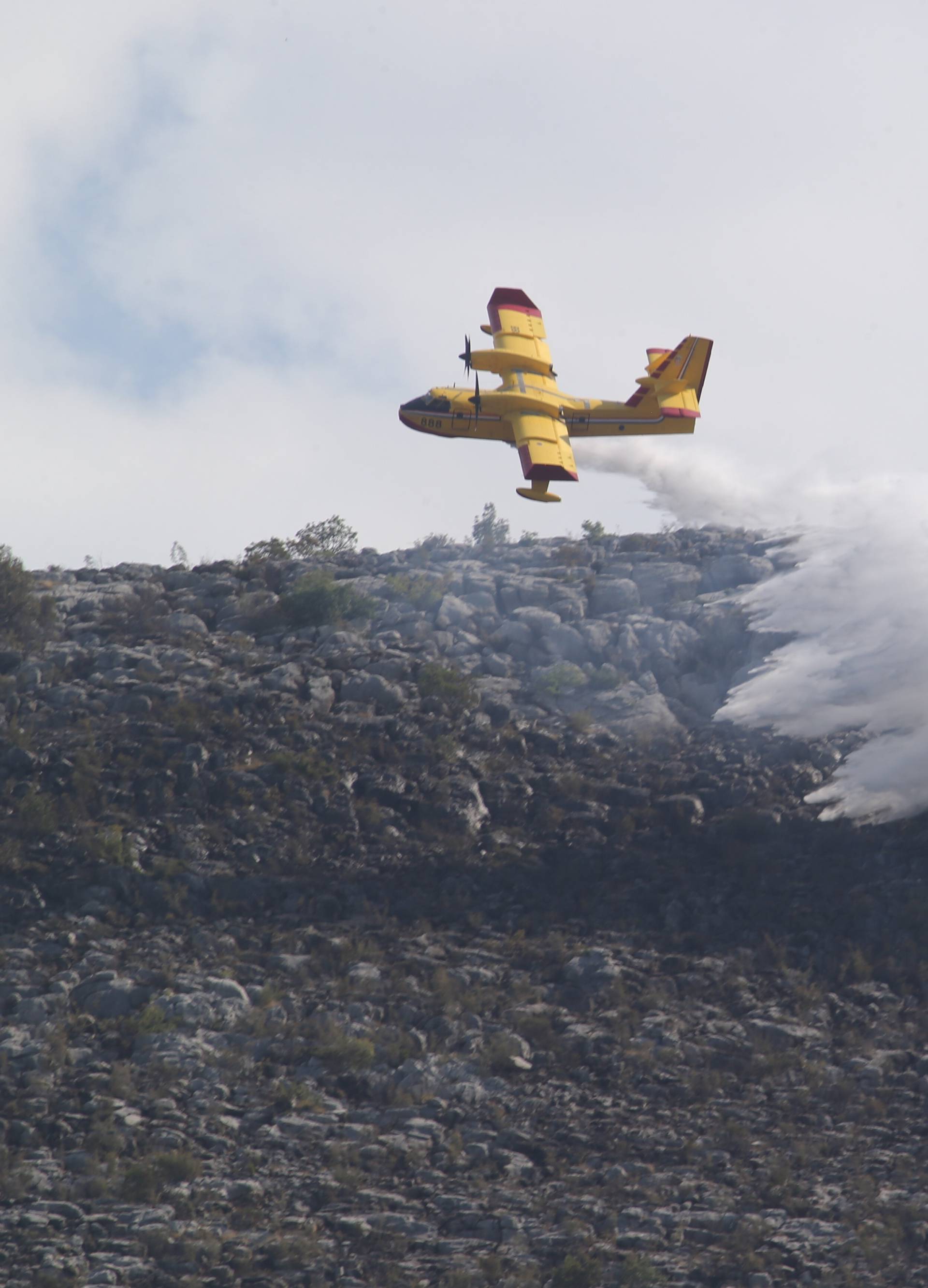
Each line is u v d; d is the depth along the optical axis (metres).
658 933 125.56
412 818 139.38
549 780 146.00
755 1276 87.56
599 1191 96.81
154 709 149.12
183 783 137.62
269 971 118.19
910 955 120.62
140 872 126.75
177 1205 92.56
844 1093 106.50
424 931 125.12
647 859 134.88
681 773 148.00
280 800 138.00
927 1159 99.50
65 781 136.50
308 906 127.00
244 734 145.88
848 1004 116.44
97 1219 90.62
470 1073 108.56
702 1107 105.88
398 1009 114.50
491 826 139.88
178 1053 107.31
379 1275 87.69
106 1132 98.12
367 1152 99.69
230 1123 101.56
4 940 118.25
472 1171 99.00
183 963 117.94
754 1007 116.31
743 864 133.12
